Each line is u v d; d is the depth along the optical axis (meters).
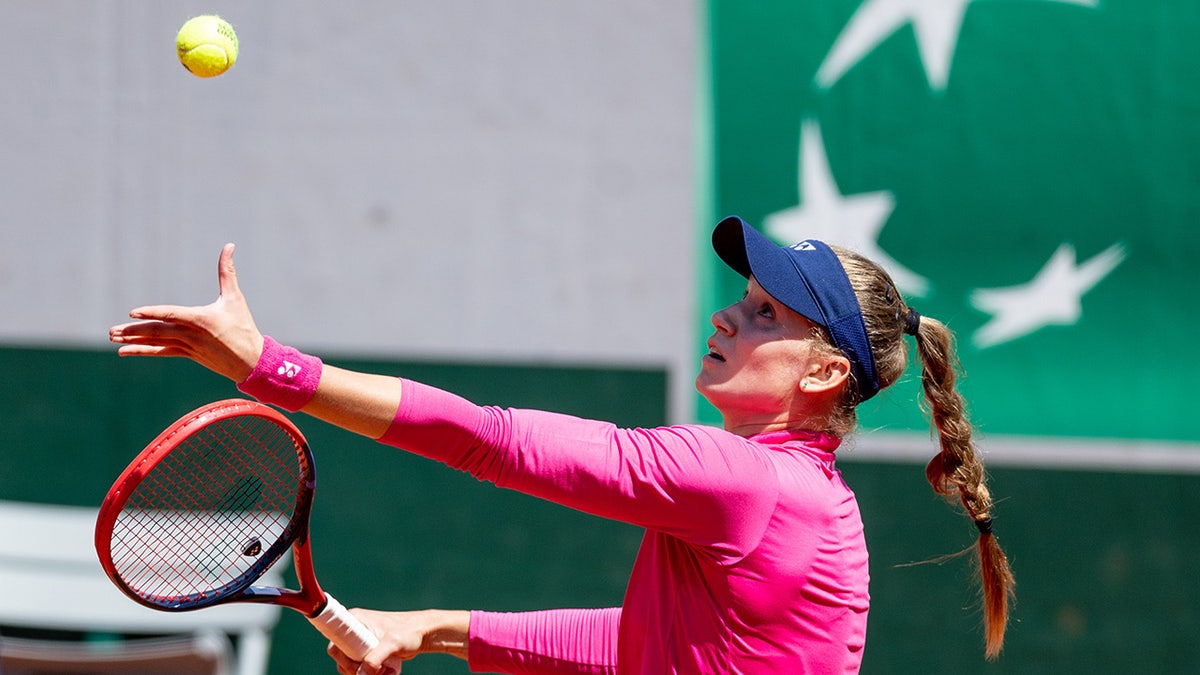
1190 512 16.45
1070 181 16.16
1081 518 16.56
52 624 13.76
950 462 7.27
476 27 16.41
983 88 16.17
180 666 13.12
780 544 5.84
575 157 16.41
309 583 7.04
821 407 6.45
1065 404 16.16
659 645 6.05
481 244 16.47
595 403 16.41
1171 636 16.53
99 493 16.55
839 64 16.22
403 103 16.44
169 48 16.44
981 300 16.17
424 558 16.70
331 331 16.47
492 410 5.71
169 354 5.31
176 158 16.47
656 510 5.67
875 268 6.77
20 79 16.39
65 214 16.44
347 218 16.48
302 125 16.44
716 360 6.55
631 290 16.41
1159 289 16.16
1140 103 16.16
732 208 16.28
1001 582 7.25
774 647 5.91
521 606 16.69
